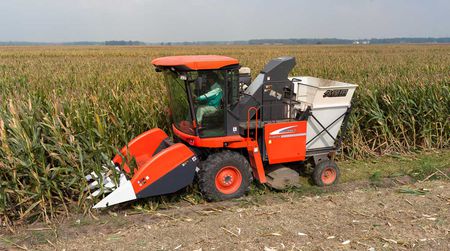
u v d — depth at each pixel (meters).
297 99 6.92
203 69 5.67
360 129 9.09
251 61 19.45
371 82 9.86
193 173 5.96
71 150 6.07
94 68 17.89
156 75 12.95
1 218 5.55
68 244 4.81
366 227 4.95
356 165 8.27
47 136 6.04
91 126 6.64
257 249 4.46
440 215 5.23
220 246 4.54
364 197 5.96
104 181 6.07
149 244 4.64
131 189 5.63
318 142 6.98
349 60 21.58
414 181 7.17
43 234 5.18
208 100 5.93
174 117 6.69
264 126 6.26
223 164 6.03
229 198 6.20
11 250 4.75
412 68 17.00
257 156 6.34
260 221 5.17
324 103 6.70
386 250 4.41
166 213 5.75
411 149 9.15
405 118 9.16
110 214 5.75
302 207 5.63
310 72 15.19
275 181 6.53
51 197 5.71
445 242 4.55
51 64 21.42
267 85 6.38
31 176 5.56
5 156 5.58
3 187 5.45
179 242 4.66
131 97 8.51
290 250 4.43
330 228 4.93
